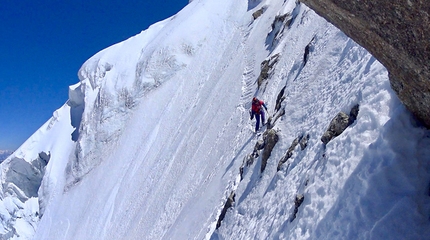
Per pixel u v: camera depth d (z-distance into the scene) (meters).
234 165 13.80
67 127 50.16
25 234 42.22
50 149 48.09
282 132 10.46
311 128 8.84
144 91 43.53
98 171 37.69
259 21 35.28
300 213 6.57
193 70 41.09
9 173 49.03
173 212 17.27
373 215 5.07
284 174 8.69
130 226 21.92
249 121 16.62
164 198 19.86
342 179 5.98
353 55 9.26
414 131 5.36
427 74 4.36
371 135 5.93
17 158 48.97
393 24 4.18
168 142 29.58
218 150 17.92
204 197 14.26
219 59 38.66
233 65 30.05
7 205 45.91
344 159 6.22
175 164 23.14
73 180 40.72
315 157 7.58
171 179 21.56
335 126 7.25
